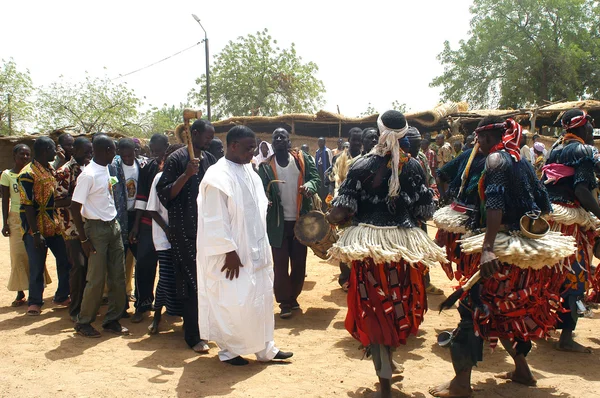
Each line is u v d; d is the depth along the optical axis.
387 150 3.68
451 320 5.89
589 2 34.41
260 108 42.12
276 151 6.32
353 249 3.62
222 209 4.36
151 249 5.90
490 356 4.75
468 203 4.20
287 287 6.11
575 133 4.82
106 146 5.35
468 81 34.84
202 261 4.49
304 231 5.95
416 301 3.78
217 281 4.40
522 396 3.84
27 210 6.04
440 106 19.50
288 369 4.44
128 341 5.27
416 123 20.48
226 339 4.42
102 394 3.89
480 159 4.25
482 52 34.19
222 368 4.48
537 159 12.70
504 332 3.71
